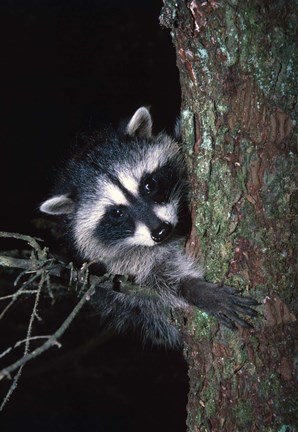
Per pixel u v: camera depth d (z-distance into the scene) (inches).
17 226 64.6
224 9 30.8
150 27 71.6
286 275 31.2
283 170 31.0
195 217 33.4
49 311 51.7
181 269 35.1
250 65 30.9
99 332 57.4
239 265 32.1
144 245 38.2
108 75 71.9
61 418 56.5
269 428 31.6
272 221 31.3
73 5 73.4
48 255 34.0
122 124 42.3
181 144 40.1
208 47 31.4
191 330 33.7
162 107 69.6
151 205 38.3
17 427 55.9
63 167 42.3
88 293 29.5
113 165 39.6
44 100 72.6
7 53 73.4
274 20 30.5
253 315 31.6
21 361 27.4
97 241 40.1
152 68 70.8
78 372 58.1
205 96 32.0
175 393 57.5
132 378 58.3
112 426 56.3
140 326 43.4
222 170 32.0
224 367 32.5
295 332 31.3
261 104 31.0
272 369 31.6
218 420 32.7
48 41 73.7
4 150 70.6
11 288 46.6
